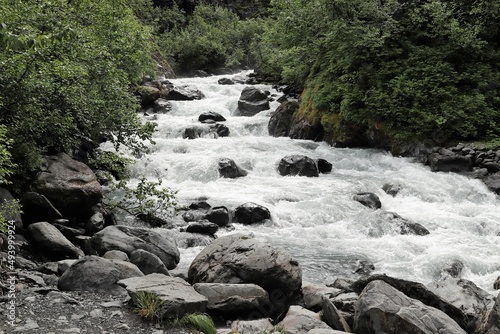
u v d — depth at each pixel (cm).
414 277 869
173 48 3769
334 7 1814
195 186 1371
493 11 1744
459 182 1404
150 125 1201
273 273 674
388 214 1107
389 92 1725
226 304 625
